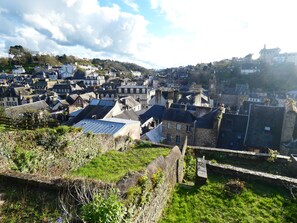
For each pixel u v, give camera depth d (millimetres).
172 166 7426
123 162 10227
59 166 8609
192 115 21844
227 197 6977
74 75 100438
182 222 5832
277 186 7578
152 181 5465
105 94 54312
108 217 3500
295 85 73250
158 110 29750
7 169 6547
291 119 15398
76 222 4043
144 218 4801
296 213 6082
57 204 5090
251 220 5895
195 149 11086
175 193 7277
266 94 61625
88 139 10219
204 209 6406
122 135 13945
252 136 17438
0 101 55000
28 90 64125
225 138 18891
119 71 142125
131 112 28031
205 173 7977
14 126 15328
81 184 5219
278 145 16375
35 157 7762
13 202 5250
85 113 25812
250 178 8000
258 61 98938
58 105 41312
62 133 8945
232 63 108500
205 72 97562
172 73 129500
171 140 22016
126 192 4465
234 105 51844
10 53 123500
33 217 4805
